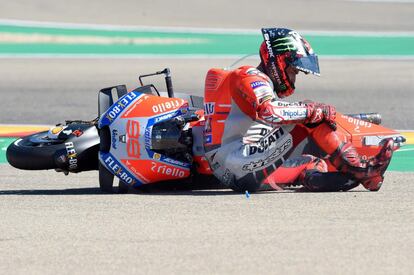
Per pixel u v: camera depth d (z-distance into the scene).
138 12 78.56
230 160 24.39
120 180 25.61
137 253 17.94
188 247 18.31
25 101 50.81
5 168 31.75
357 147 24.70
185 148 25.36
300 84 55.81
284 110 23.44
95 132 26.53
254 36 70.94
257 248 18.11
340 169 24.25
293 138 24.25
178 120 25.02
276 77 24.48
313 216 21.06
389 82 55.69
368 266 16.75
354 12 80.75
